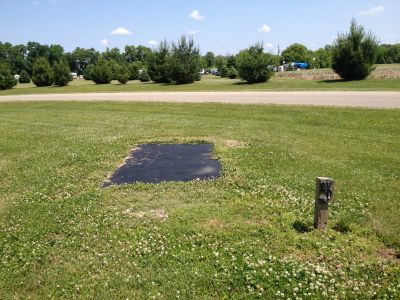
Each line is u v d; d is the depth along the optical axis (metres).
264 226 8.12
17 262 7.12
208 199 9.88
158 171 12.85
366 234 7.72
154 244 7.46
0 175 12.84
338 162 12.80
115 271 6.64
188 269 6.59
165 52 63.44
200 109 27.78
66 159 14.54
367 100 26.64
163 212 9.13
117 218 8.84
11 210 9.64
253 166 12.59
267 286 6.06
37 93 52.91
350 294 5.81
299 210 8.97
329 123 20.14
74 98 41.31
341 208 9.07
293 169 12.14
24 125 24.30
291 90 37.25
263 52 50.28
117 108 31.11
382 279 6.17
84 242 7.73
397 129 17.86
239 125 20.83
